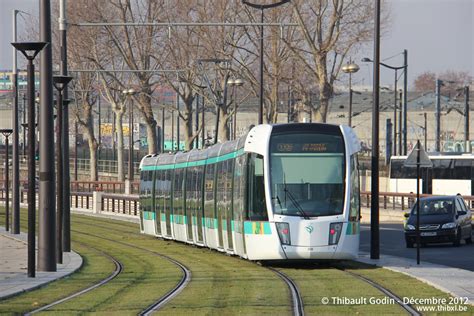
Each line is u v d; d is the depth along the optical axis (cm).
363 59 12100
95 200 12375
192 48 13338
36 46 4478
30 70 4516
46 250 4794
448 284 3788
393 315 2908
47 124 4775
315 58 11344
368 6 11588
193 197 6644
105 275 4631
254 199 4888
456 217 6769
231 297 3450
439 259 5525
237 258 5550
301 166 4828
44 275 4588
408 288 3712
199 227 6438
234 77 13538
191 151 6981
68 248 6266
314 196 4781
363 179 15212
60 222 5372
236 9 13012
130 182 14350
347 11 11531
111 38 13262
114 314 3002
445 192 13312
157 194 7938
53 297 3609
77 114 16875
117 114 15600
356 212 4841
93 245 7125
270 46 13188
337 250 4709
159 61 13725
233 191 5350
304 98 12638
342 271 4572
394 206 11319
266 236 4772
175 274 4556
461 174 13188
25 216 11719
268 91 14275
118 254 6175
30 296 3666
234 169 5356
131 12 13762
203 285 3953
